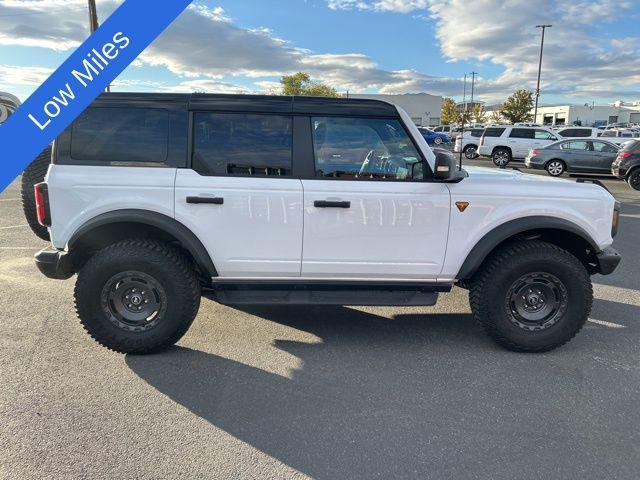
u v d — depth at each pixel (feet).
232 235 12.20
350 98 12.41
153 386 11.03
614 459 8.77
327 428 9.59
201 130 12.14
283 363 12.25
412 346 13.34
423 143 12.48
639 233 28.19
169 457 8.66
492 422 9.85
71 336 13.53
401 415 10.05
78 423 9.59
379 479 8.22
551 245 12.73
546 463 8.64
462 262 12.69
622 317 15.56
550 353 12.98
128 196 11.93
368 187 12.25
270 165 12.28
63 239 12.12
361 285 12.84
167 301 12.19
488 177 13.65
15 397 10.45
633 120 233.14
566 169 56.70
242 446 9.01
